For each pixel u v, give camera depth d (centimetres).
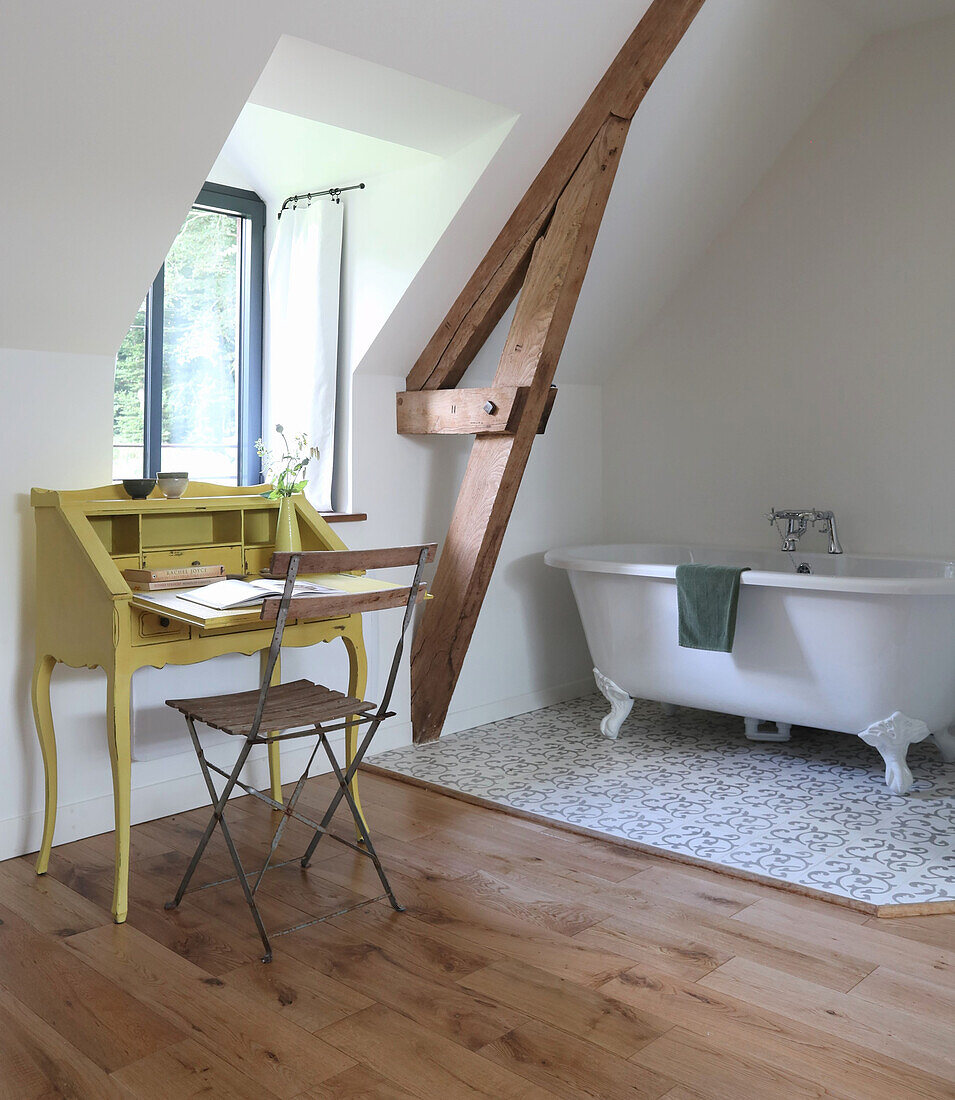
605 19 319
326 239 388
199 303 406
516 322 364
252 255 416
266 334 421
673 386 486
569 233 348
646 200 407
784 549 439
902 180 416
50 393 299
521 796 348
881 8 394
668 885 276
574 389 490
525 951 238
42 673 284
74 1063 194
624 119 343
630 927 251
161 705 322
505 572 455
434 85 302
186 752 332
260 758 356
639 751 401
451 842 307
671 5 328
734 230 462
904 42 412
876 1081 188
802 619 355
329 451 390
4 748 292
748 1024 207
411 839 310
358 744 390
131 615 259
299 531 341
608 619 410
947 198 404
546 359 357
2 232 261
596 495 505
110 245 280
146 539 309
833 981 224
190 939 244
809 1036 203
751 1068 192
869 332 427
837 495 439
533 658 472
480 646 445
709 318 472
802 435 448
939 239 407
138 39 237
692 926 252
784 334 451
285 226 404
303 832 314
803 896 269
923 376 413
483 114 325
